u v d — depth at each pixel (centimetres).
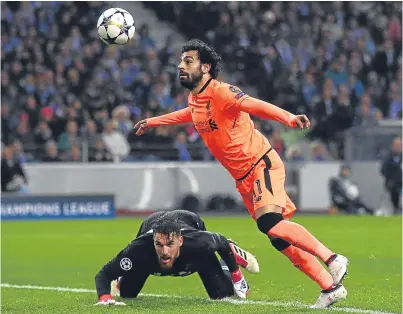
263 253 4100
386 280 3100
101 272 2409
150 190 7088
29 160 7012
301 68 8444
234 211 7112
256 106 2231
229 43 8406
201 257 2384
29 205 6662
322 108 7800
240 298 2544
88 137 7088
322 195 7244
